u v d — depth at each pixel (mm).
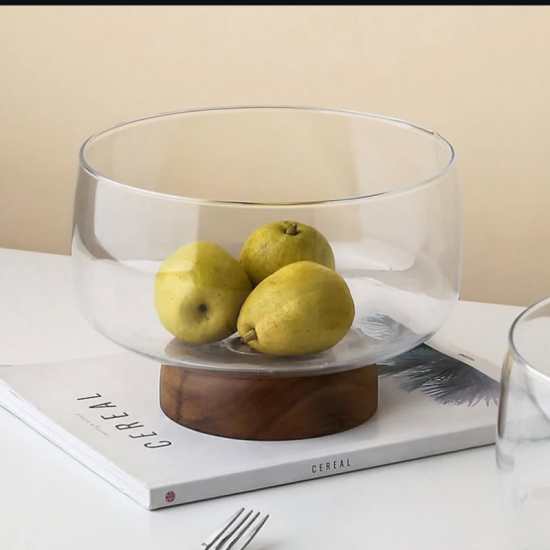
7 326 1165
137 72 1892
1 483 821
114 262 817
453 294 876
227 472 795
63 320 1190
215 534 722
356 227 806
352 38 1771
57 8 1897
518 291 1818
